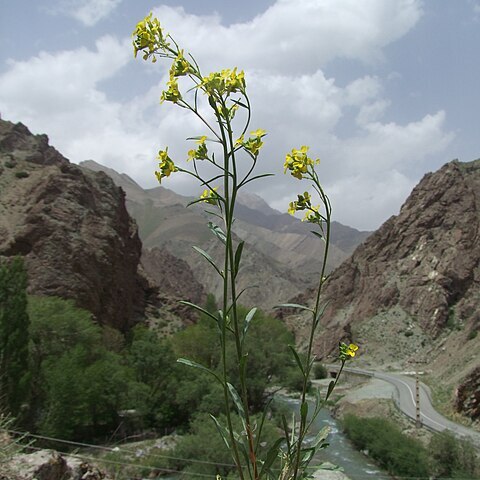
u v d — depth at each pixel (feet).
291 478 9.80
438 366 249.96
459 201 396.37
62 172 241.35
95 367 112.57
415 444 105.29
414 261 385.29
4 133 353.51
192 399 124.88
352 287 413.80
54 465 23.68
